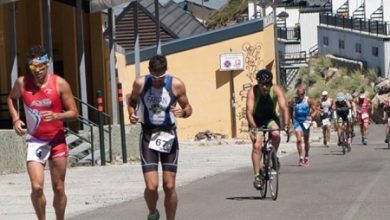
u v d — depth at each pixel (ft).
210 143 196.44
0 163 112.06
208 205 78.13
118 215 73.10
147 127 57.47
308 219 67.26
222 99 221.46
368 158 135.54
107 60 180.96
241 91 221.46
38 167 55.42
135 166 127.75
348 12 395.34
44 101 55.06
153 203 57.67
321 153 153.28
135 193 91.25
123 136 135.03
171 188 57.57
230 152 162.40
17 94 55.62
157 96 57.11
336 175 104.53
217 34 221.66
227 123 221.87
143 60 221.66
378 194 82.48
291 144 179.32
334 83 318.86
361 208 72.74
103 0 153.58
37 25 157.07
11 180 105.91
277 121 80.02
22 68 154.30
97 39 174.70
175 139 57.67
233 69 218.59
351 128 157.69
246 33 221.25
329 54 369.71
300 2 474.49
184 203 80.18
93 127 137.28
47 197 87.71
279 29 394.32
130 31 269.03
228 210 74.08
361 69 328.29
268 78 78.13
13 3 118.11
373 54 327.88
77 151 129.80
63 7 168.35
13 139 115.34
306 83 322.14
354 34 347.15
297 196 82.69
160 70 56.95
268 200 80.23
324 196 82.07
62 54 169.27
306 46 390.21
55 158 55.83
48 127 55.26
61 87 55.52
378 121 293.43
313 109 140.36
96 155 134.72
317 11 393.50
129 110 58.49
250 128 80.64
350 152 154.20
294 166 122.72
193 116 221.87
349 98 156.87
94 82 174.29
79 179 107.55
